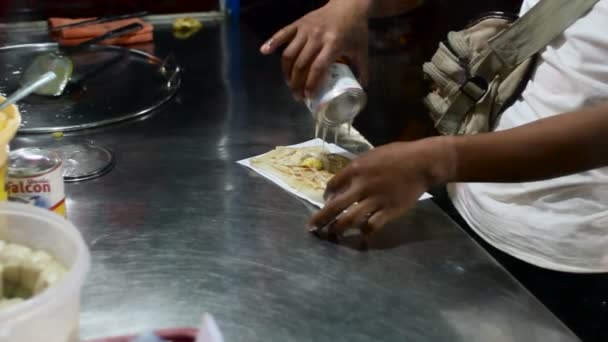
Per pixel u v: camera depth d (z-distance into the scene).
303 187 0.90
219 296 0.69
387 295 0.71
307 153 0.99
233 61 1.39
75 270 0.50
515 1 1.31
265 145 1.03
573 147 0.71
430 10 1.35
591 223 0.89
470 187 1.01
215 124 1.09
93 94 1.16
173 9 1.63
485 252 0.79
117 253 0.75
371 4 0.98
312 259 0.76
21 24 1.48
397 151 0.75
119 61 1.32
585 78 0.84
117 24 1.46
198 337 0.48
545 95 0.90
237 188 0.90
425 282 0.73
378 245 0.79
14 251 0.55
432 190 1.06
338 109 0.88
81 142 1.00
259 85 1.27
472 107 0.98
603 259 0.91
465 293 0.72
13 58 1.30
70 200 0.85
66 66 1.16
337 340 0.64
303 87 0.93
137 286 0.70
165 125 1.08
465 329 0.67
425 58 1.35
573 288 0.98
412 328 0.66
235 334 0.64
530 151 0.72
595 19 0.84
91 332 0.63
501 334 0.66
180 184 0.90
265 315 0.66
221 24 1.61
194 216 0.83
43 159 0.74
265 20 1.62
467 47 0.99
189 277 0.71
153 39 1.48
